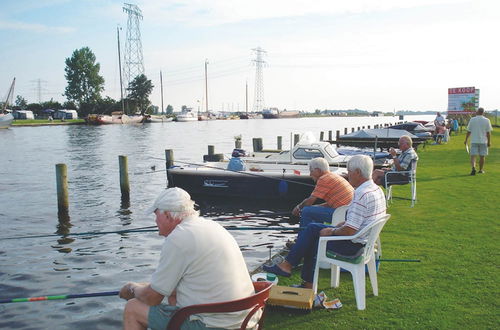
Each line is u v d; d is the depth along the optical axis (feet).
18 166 70.79
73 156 85.10
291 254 15.49
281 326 13.24
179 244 9.34
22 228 33.55
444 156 57.98
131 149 99.96
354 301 14.78
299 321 13.53
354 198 14.07
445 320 13.28
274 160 44.96
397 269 17.52
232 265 9.58
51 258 25.81
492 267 17.39
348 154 54.19
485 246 19.99
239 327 9.53
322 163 18.94
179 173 43.88
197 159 80.23
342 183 18.31
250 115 406.41
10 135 160.25
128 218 36.50
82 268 24.11
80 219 36.22
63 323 17.62
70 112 302.25
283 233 29.91
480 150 40.65
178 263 9.36
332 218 18.01
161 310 9.92
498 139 82.38
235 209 39.04
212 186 42.80
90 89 344.69
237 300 9.25
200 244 9.36
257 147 70.79
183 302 9.56
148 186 51.03
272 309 14.28
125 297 10.75
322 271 17.60
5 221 35.63
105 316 18.19
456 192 32.86
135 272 23.44
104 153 90.89
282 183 39.78
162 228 10.12
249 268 22.91
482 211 26.61
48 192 48.21
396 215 26.37
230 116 426.51
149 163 72.54
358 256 13.93
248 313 9.64
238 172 41.39
